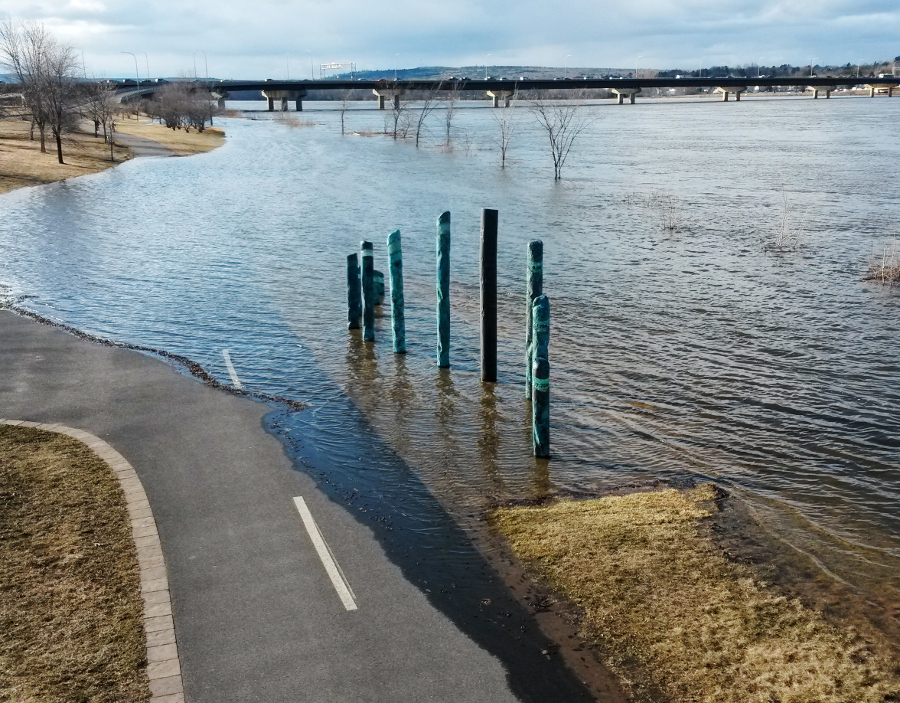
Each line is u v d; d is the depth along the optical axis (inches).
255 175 2593.5
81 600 375.6
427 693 325.7
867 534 474.0
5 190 2103.8
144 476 512.4
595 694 326.0
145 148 3412.9
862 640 356.5
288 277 1157.7
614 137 4232.3
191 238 1476.4
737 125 5113.2
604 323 930.1
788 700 316.2
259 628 363.9
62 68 2866.6
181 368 745.0
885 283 1112.2
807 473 558.9
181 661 340.5
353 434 608.1
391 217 1747.0
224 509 474.0
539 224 1637.6
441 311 748.0
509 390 710.5
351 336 869.8
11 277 1145.4
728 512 483.8
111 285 1101.7
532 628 367.6
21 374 706.2
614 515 474.9
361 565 419.5
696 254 1326.3
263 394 687.7
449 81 5516.7
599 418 650.8
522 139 4247.0
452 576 411.2
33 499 470.0
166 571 406.0
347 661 343.6
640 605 381.1
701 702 318.7
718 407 679.1
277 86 6707.7
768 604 381.4
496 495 514.6
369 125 5649.6
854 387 729.6
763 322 933.8
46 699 311.3
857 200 1894.7
